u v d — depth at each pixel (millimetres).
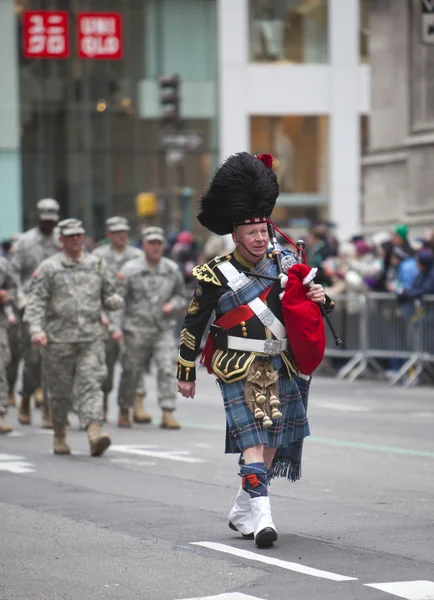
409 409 42312
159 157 100125
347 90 100188
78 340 31781
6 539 20891
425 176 66250
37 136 100188
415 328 50875
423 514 22969
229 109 99750
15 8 99625
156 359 38219
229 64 99438
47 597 16906
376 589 16922
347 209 100312
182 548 19906
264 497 19812
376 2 70438
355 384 51906
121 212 100188
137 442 34531
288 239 20500
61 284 31891
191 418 41031
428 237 51594
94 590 17234
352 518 22531
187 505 24078
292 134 100312
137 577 17953
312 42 100188
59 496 25297
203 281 19969
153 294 38219
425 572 18031
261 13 99938
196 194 100125
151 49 99938
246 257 19953
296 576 17812
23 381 39406
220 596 16688
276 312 19812
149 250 38188
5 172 100000
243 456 19953
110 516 22922
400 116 69000
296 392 20250
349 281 54219
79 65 99938
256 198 19719
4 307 37625
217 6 99625
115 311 34500
